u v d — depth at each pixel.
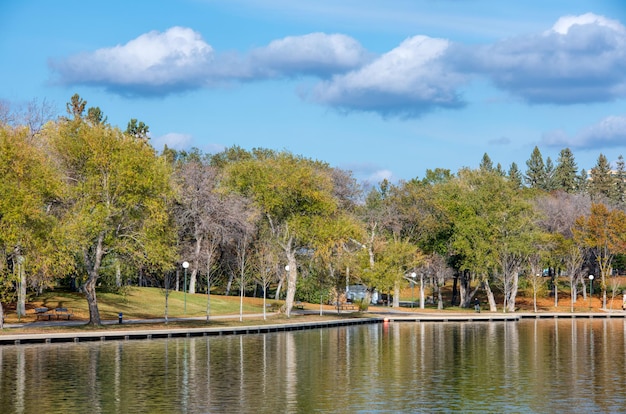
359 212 115.50
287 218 87.44
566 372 47.22
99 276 90.00
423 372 46.84
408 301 138.38
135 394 38.62
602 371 47.69
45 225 65.00
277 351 57.03
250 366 48.72
